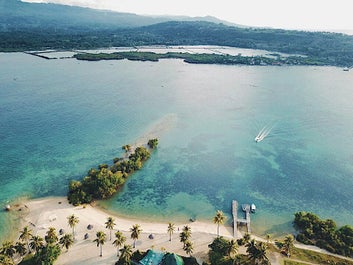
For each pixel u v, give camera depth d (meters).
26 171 143.12
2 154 158.00
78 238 99.44
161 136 186.88
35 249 89.00
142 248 96.94
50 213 112.62
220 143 181.50
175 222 113.25
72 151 163.50
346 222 119.62
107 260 90.88
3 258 81.12
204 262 90.81
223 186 138.88
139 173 145.75
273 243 102.75
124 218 113.62
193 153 167.75
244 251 96.38
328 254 98.56
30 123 199.38
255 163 160.50
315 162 164.50
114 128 196.00
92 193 124.50
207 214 119.38
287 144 184.88
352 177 151.38
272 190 138.00
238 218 116.62
